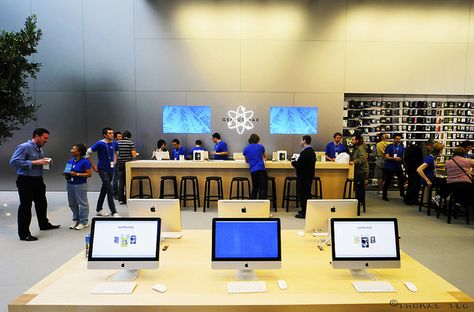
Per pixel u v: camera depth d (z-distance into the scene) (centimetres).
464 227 472
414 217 528
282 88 727
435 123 753
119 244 194
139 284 185
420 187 612
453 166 491
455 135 755
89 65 712
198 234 274
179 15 709
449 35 729
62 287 180
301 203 505
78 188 445
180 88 721
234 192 579
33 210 555
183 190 580
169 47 714
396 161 644
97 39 709
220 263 191
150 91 720
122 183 602
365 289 178
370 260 193
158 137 729
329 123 735
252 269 201
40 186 430
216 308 162
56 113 719
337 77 727
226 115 729
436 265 334
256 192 525
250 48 718
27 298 168
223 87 723
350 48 723
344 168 564
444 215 541
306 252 236
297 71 725
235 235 195
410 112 751
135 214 254
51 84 714
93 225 196
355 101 752
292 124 734
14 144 716
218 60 719
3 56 487
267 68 723
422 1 718
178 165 558
